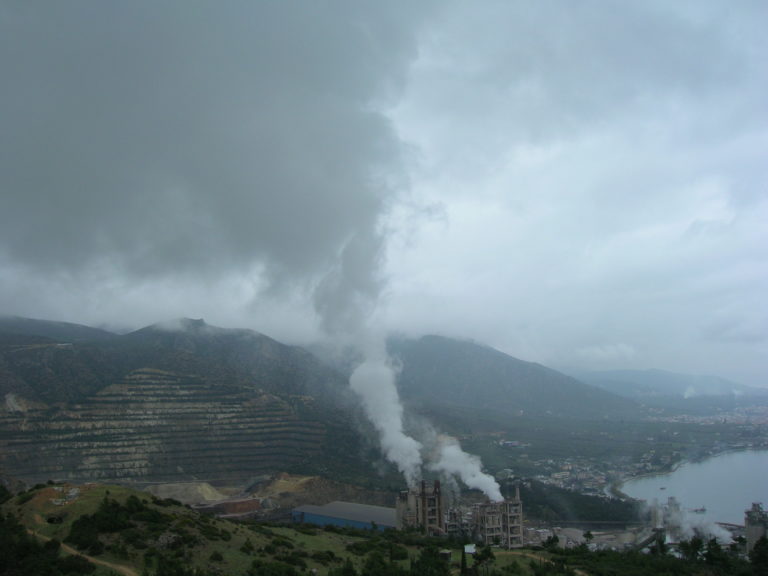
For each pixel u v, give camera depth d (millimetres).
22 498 176875
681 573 194875
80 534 151875
